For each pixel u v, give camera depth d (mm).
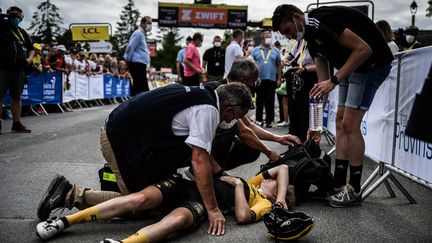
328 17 3072
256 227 2830
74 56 12789
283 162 3486
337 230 2785
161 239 2473
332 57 3229
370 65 3133
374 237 2664
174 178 2834
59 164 4648
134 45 8367
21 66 6812
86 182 3930
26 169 4383
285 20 3225
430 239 2635
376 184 3482
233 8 33500
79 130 7531
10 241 2539
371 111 4426
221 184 3010
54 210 3119
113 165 2840
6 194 3484
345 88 3434
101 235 2637
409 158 3402
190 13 33719
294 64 5344
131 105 2764
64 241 2537
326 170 3336
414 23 14648
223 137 3463
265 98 8656
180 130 2707
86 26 23016
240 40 8586
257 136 3844
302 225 2494
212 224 2707
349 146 3314
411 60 3391
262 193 3193
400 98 3605
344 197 3297
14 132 7035
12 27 6676
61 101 11422
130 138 2721
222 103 2732
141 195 2635
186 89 2770
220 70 9617
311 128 4156
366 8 6762
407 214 3141
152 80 31016
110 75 16578
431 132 1130
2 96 6754
